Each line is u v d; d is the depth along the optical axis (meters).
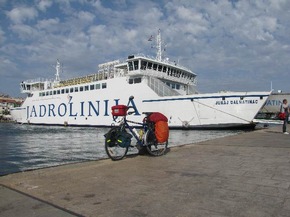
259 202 4.18
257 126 40.06
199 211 3.87
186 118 31.78
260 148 9.69
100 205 4.19
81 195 4.70
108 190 4.96
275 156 8.03
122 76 37.41
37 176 6.16
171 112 32.53
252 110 29.45
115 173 6.32
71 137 29.38
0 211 3.98
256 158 7.74
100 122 39.34
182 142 21.52
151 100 33.66
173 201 4.30
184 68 40.03
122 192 4.82
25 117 57.22
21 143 23.88
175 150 9.74
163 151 8.99
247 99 29.58
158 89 34.25
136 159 8.15
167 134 9.09
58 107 47.22
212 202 4.21
